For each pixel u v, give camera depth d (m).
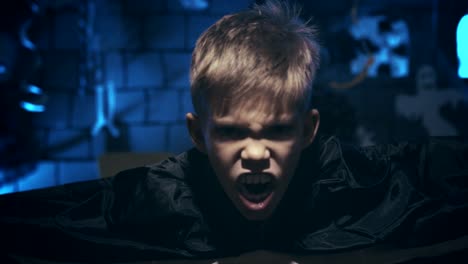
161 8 3.70
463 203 0.76
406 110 3.49
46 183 3.55
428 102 3.49
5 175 3.41
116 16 3.68
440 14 3.61
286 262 0.74
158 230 0.74
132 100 3.69
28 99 3.37
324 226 0.76
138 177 0.76
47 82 3.62
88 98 3.63
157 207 0.74
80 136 3.62
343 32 3.39
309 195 0.74
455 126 3.50
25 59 3.42
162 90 3.70
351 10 3.53
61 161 3.59
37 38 3.60
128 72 3.69
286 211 0.74
